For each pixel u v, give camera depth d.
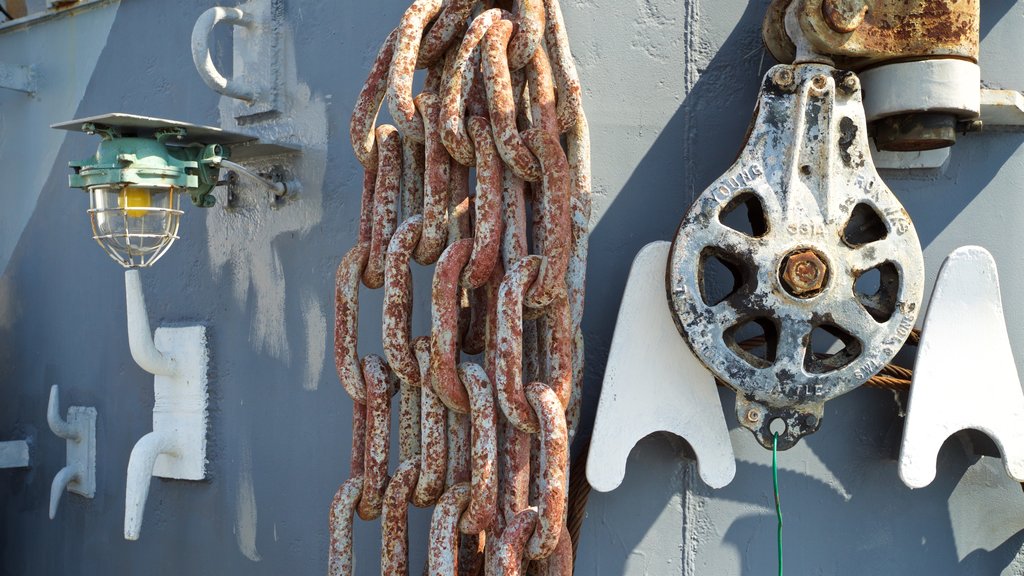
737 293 1.90
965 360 2.00
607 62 2.12
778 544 2.02
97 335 2.92
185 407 2.57
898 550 2.14
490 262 1.83
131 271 2.46
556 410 1.79
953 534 2.16
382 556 1.89
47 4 3.05
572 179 1.96
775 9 2.01
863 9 1.89
